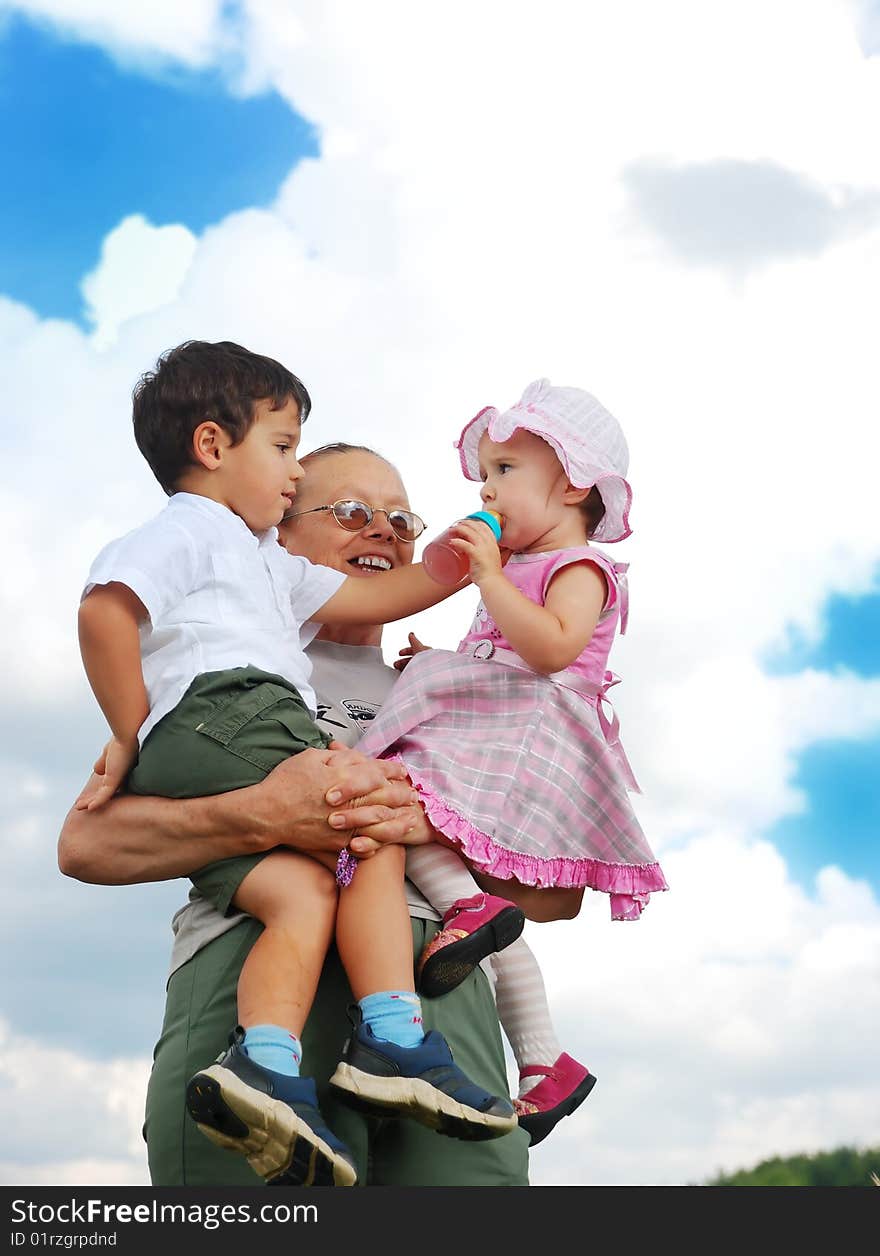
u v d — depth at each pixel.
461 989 2.44
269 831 2.29
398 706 2.63
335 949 2.41
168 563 2.38
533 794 2.55
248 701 2.38
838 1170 10.95
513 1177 2.41
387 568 3.16
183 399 2.57
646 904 2.63
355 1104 2.10
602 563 2.68
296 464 2.67
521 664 2.65
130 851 2.40
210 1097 1.94
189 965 2.44
